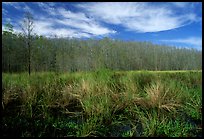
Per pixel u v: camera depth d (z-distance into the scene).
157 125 5.45
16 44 21.75
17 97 7.26
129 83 8.64
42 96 7.65
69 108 7.32
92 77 9.43
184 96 7.64
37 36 20.05
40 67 24.70
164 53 69.19
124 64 52.56
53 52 34.03
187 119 6.37
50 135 5.25
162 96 7.26
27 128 5.50
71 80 10.42
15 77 10.11
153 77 11.27
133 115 6.62
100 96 7.29
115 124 6.00
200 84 9.65
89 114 6.33
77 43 48.81
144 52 65.38
